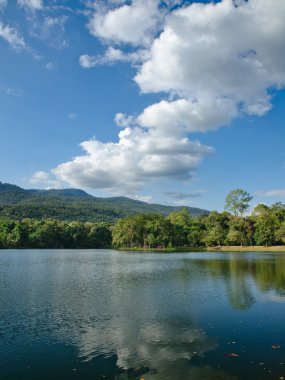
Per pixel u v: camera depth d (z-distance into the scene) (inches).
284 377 598.2
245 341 788.6
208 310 1082.7
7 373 621.3
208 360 676.1
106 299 1255.5
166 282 1691.7
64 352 720.3
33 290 1450.5
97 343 776.9
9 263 2881.4
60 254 4537.4
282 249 5674.2
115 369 635.5
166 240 6412.4
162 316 1008.2
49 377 604.4
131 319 973.2
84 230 7805.1
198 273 2089.1
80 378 599.8
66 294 1354.6
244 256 3973.9
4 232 6993.1
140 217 6594.5
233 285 1588.3
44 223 7701.8
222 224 6860.2
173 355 704.4
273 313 1045.8
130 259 3447.3
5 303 1184.8
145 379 593.9
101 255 4252.0
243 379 592.4
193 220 7672.2
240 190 6865.2
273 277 1882.4
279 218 6195.9
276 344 767.1
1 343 776.9
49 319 973.2
